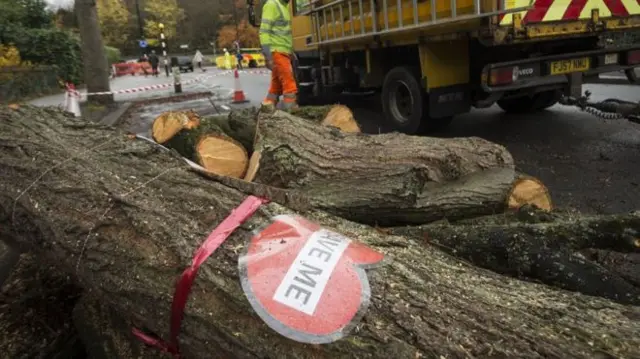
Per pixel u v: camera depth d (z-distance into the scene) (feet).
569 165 16.08
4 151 8.67
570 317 5.10
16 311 8.04
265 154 10.89
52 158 8.21
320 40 26.18
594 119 21.81
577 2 16.58
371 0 20.63
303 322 4.97
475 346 4.63
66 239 6.85
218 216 6.47
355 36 22.20
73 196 7.27
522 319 5.02
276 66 23.56
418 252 6.52
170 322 5.66
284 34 23.17
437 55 19.12
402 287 5.37
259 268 5.51
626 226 7.28
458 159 9.82
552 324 4.97
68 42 58.75
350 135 11.60
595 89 29.58
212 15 192.95
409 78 20.39
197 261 5.70
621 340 4.68
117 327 7.10
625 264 9.32
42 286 8.53
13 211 7.75
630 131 19.38
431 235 8.07
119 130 9.65
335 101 31.35
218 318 5.32
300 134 11.28
